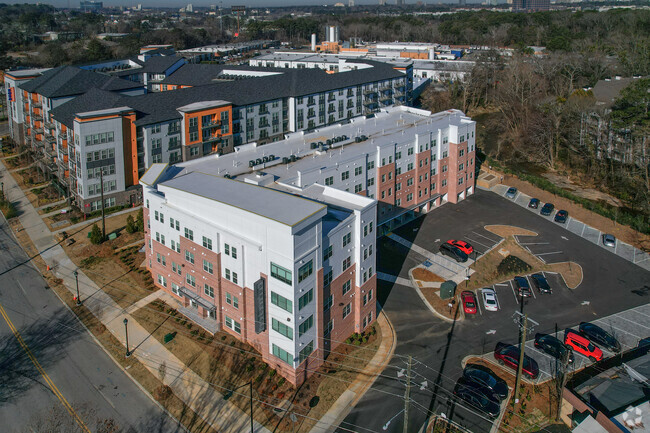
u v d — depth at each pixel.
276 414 45.50
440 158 86.38
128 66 145.00
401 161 79.00
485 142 126.88
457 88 162.62
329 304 51.69
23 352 53.50
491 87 165.88
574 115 108.38
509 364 51.12
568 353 49.06
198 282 56.81
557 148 109.12
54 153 99.00
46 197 93.81
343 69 154.50
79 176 85.06
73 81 105.25
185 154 97.25
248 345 53.47
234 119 105.94
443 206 88.62
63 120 87.31
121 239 77.38
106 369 51.06
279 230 45.12
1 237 79.25
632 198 89.94
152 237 62.59
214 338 54.78
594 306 61.22
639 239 76.69
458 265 69.69
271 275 47.53
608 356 53.22
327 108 123.69
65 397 47.41
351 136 83.75
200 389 48.44
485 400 46.06
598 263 70.50
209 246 53.38
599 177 99.38
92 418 44.91
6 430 43.69
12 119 123.38
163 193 61.38
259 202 50.03
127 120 87.38
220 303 54.81
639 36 177.50
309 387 48.66
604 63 154.50
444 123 91.25
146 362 51.91
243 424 44.47
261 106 110.75
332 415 45.44
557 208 87.44
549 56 164.25
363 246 54.47
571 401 45.75
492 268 69.31
